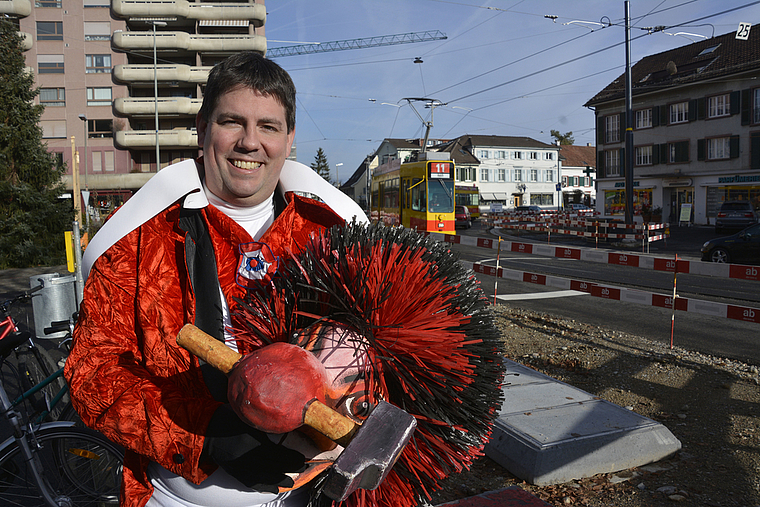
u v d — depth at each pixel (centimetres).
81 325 114
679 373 487
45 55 4138
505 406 355
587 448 303
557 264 1424
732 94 3114
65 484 251
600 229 2270
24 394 292
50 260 1600
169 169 122
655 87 3353
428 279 103
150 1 4131
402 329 97
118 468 255
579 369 498
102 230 120
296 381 80
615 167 3819
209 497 108
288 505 113
